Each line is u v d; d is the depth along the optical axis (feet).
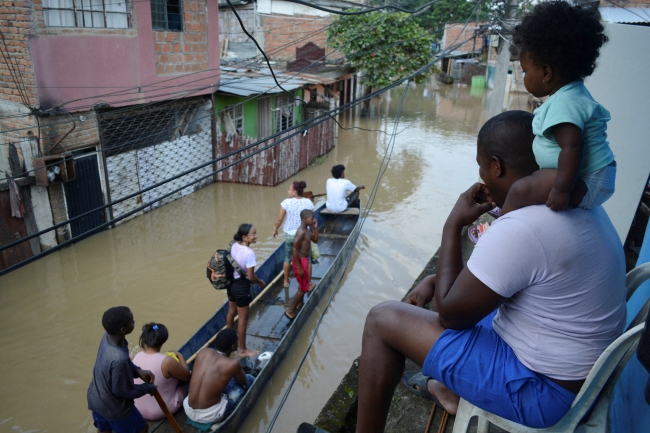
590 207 5.24
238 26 71.10
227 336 18.07
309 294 27.53
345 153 59.93
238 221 39.50
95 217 34.91
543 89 5.55
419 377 9.80
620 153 13.56
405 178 50.65
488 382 5.42
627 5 40.09
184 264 32.27
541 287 5.07
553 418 5.32
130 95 35.73
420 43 69.67
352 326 26.61
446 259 6.16
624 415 6.04
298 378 22.72
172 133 42.32
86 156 33.47
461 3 124.77
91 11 31.71
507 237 5.05
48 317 26.18
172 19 39.22
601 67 13.69
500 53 36.86
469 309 5.27
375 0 75.92
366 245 35.40
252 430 19.61
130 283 29.68
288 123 61.67
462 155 59.72
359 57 70.38
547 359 5.24
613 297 5.20
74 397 20.94
